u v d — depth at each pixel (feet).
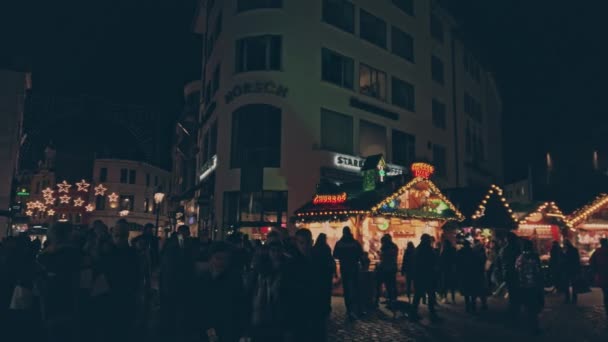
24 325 17.26
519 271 32.71
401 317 38.34
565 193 81.92
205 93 104.83
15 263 18.71
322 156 83.76
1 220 97.35
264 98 81.41
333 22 91.45
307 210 59.62
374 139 95.61
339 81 90.58
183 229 31.63
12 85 101.14
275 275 17.16
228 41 85.66
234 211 79.92
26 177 181.06
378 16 100.99
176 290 21.85
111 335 18.31
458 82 128.88
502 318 38.17
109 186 175.94
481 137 146.20
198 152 109.91
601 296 55.88
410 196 59.11
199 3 111.96
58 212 172.04
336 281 51.80
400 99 104.78
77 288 17.26
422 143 107.55
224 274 17.87
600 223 73.67
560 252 53.26
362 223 56.03
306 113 83.35
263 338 16.87
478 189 74.69
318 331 17.33
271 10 83.97
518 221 71.41
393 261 42.55
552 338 30.50
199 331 19.29
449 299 50.78
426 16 115.85
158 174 196.44
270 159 80.23
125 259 19.53
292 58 83.76
